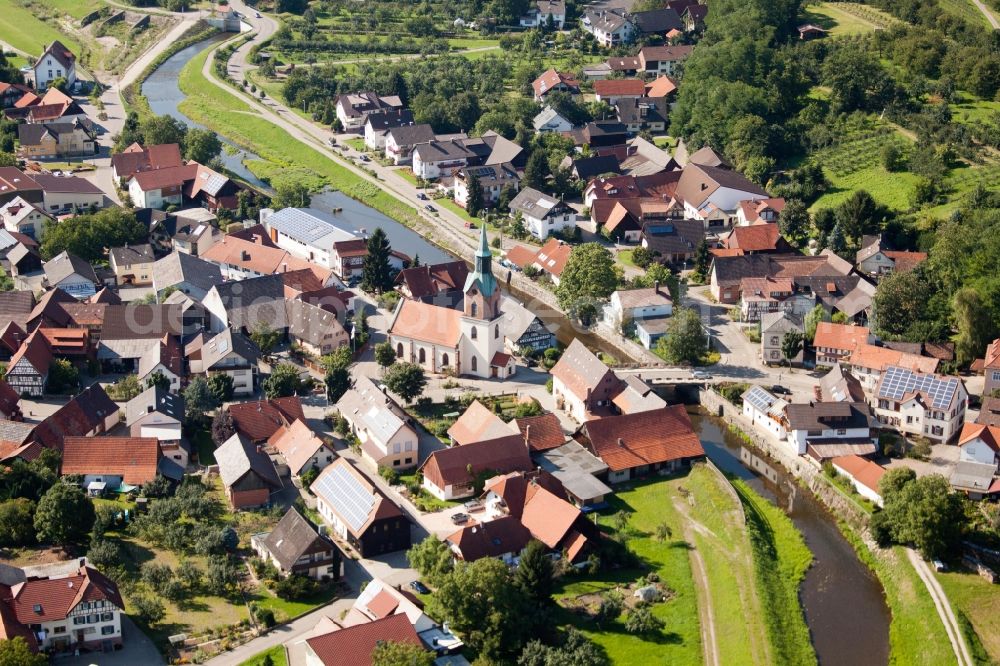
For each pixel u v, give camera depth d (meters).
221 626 167.38
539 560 169.00
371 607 165.38
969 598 177.62
